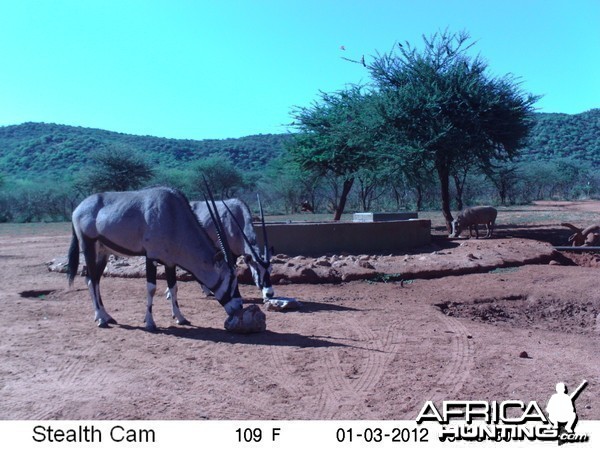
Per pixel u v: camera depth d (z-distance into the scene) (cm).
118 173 5453
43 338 984
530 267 1653
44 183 6022
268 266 1186
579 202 6172
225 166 6162
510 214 4269
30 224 4772
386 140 2583
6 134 12069
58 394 737
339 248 1891
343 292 1392
